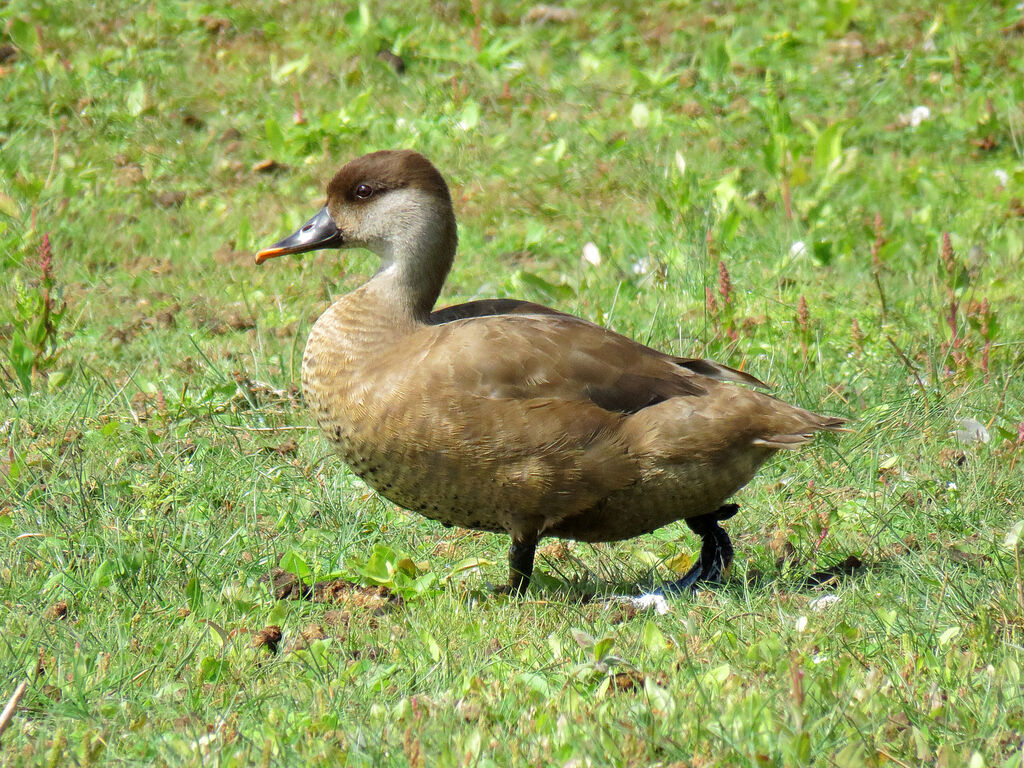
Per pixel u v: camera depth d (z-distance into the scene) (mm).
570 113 17672
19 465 9758
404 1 20141
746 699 6637
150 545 8828
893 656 7410
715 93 18359
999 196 15734
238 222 15016
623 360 8438
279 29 19250
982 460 10195
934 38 19672
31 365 11250
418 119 17016
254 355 11812
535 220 15250
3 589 8203
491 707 6801
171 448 10453
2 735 6508
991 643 7438
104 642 7551
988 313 11570
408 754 6188
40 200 14773
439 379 8211
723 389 8398
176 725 6707
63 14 18938
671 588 8766
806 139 17047
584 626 8016
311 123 16891
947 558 8703
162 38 18750
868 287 13758
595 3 20734
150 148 16219
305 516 9578
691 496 8406
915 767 6223
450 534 9633
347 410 8539
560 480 8250
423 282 9078
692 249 13898
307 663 7375
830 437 10586
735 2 20812
